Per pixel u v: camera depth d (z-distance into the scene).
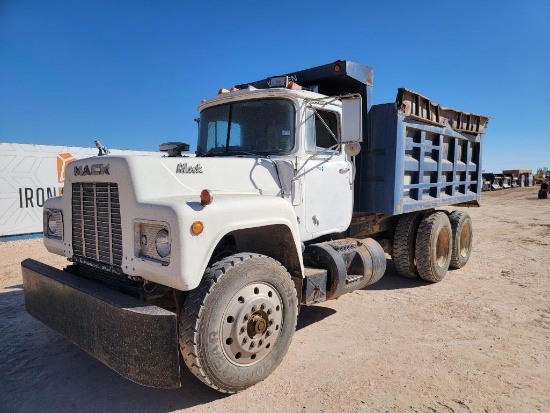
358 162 5.45
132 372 2.59
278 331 3.24
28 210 10.95
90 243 3.28
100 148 3.79
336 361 3.58
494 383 3.17
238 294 2.96
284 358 3.64
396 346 3.89
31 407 2.94
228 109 4.42
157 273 2.66
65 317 3.14
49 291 3.33
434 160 6.25
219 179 3.37
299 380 3.26
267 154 4.09
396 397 2.98
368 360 3.60
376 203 5.33
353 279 4.42
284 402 2.94
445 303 5.18
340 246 4.50
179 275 2.56
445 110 6.37
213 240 2.75
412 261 6.14
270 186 3.75
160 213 2.65
